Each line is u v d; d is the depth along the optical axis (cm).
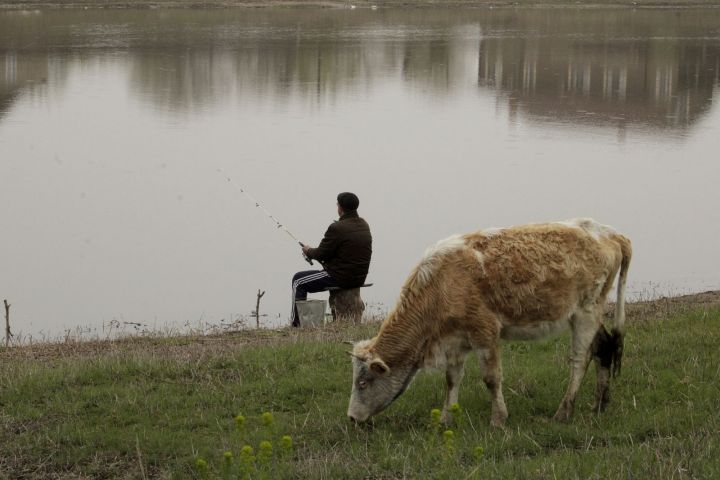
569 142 3097
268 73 4422
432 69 4684
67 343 1245
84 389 984
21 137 3031
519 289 855
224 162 2730
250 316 1617
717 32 6328
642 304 1353
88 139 3022
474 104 3816
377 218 2189
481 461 776
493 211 2253
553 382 973
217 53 4991
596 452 779
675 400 912
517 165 2748
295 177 2564
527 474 733
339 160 2772
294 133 3147
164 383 1004
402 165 2712
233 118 3388
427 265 862
